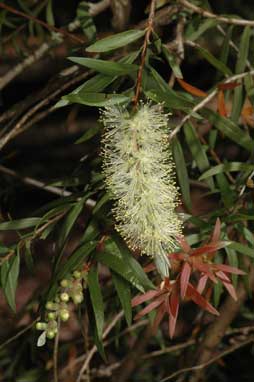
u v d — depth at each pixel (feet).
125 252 2.16
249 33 2.46
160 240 2.05
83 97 2.05
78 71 2.56
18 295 3.90
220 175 2.38
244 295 2.73
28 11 2.80
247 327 2.88
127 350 3.30
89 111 4.84
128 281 2.17
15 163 4.32
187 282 2.11
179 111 2.53
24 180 2.85
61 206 2.27
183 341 3.17
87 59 2.11
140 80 2.10
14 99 4.46
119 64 2.12
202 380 2.91
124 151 2.04
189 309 3.39
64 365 3.12
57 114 4.74
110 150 2.08
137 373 3.21
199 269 2.13
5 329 3.11
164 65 3.09
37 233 2.28
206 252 2.14
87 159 2.50
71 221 2.24
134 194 2.05
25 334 2.95
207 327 2.94
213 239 2.16
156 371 3.24
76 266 2.15
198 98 2.38
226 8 4.41
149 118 2.06
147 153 2.04
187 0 2.54
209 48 3.13
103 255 2.16
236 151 3.06
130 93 2.18
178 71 2.31
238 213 2.32
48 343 2.60
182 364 2.96
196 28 2.54
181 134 2.73
